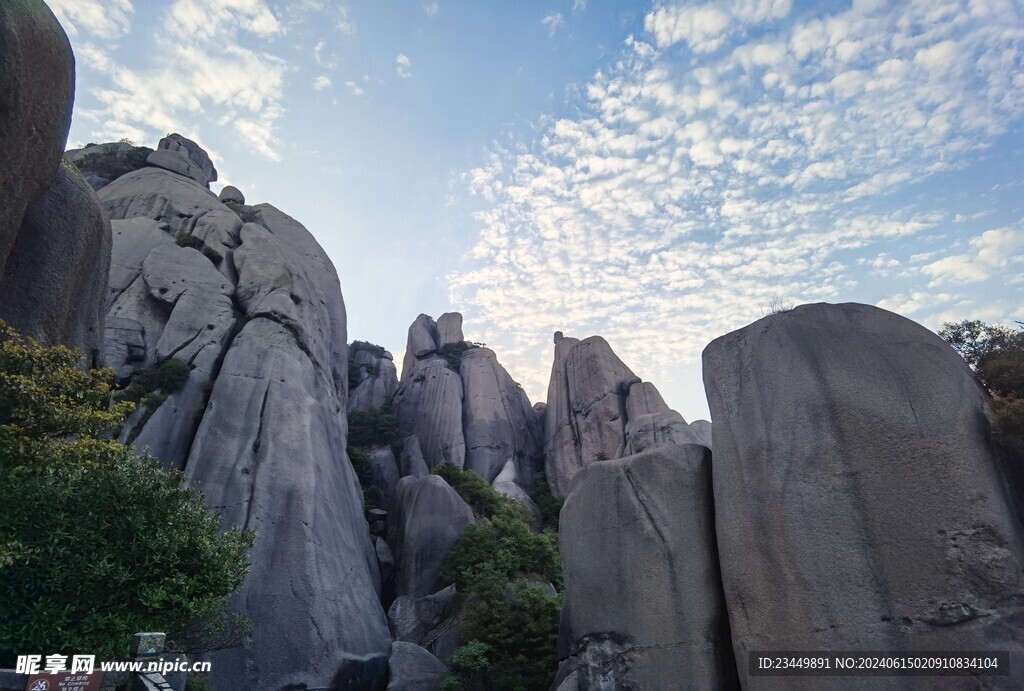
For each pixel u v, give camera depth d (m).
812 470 15.03
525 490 55.34
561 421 58.94
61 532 13.13
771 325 17.20
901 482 13.77
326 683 24.33
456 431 56.72
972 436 13.46
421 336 71.38
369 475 45.53
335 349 42.75
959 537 12.85
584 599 19.83
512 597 29.80
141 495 14.90
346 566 29.06
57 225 18.73
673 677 16.64
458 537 37.81
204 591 15.34
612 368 59.84
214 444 29.39
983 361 16.28
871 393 14.80
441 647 30.72
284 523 27.91
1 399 12.32
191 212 42.91
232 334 35.19
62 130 15.79
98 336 21.66
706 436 51.91
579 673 19.30
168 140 55.16
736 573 15.74
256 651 23.98
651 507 18.91
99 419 13.43
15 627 12.29
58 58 14.97
